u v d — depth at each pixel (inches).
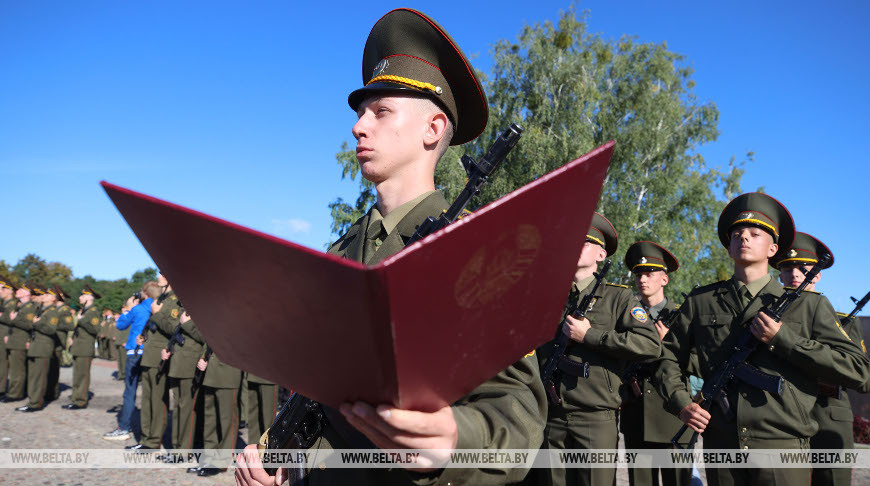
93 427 316.8
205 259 28.0
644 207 952.9
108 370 680.4
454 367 29.9
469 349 29.7
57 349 425.4
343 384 30.8
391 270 22.2
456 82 54.6
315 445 47.4
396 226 49.5
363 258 50.7
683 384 129.2
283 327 28.7
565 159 850.8
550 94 930.7
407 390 28.6
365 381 29.2
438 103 53.6
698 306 128.4
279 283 25.7
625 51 1013.2
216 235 25.7
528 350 34.1
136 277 1809.8
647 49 979.3
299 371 32.0
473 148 912.9
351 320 25.1
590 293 153.0
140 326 294.2
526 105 924.0
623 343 140.0
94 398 431.5
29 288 520.7
